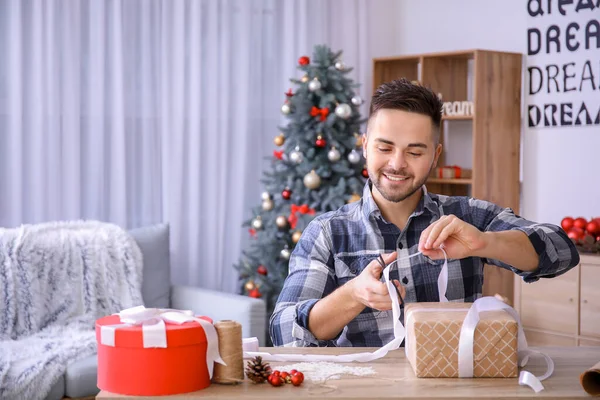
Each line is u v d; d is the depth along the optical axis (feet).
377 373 4.13
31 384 9.11
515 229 4.91
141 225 13.30
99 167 12.84
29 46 12.30
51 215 12.53
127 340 3.75
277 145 13.14
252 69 14.21
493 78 13.17
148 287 11.74
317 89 12.65
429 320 4.05
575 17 12.87
